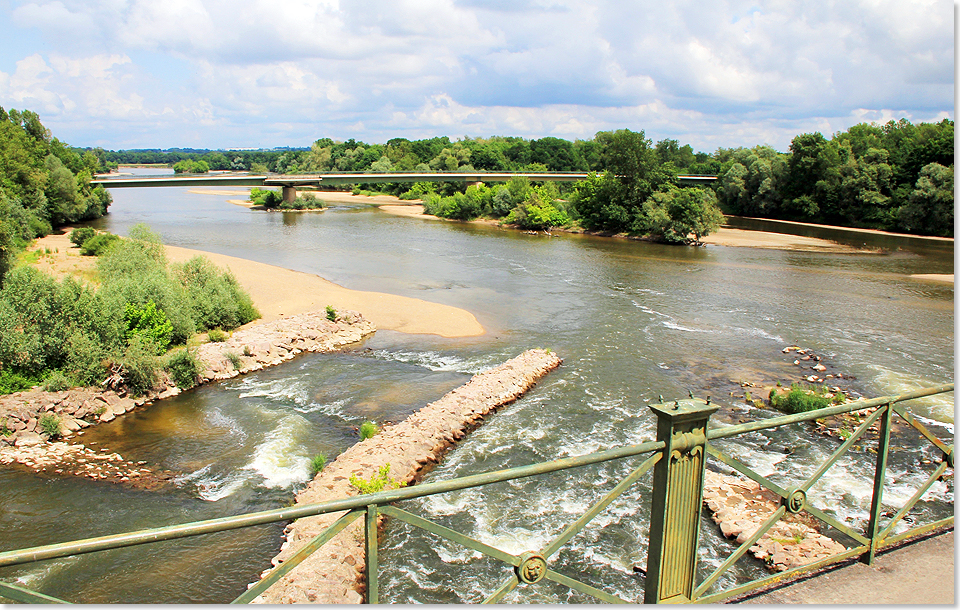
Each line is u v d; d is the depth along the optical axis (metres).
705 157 171.88
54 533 14.92
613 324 35.78
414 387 24.97
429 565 13.18
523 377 25.19
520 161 159.50
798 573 5.48
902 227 83.25
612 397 23.73
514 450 19.06
